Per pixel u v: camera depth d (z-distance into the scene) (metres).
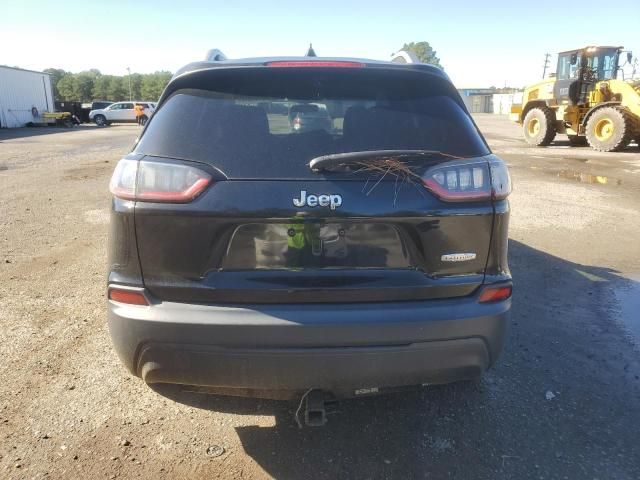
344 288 2.33
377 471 2.59
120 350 2.39
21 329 4.02
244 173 2.32
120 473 2.54
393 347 2.30
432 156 2.43
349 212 2.29
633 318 4.37
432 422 2.98
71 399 3.14
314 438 2.83
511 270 5.54
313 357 2.27
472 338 2.38
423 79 2.70
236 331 2.25
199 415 3.02
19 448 2.69
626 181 11.41
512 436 2.86
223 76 2.61
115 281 2.39
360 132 2.48
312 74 2.62
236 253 2.32
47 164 14.73
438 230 2.37
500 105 80.62
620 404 3.16
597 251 6.23
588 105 18.56
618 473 2.59
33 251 6.04
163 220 2.30
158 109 2.59
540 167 13.77
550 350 3.82
